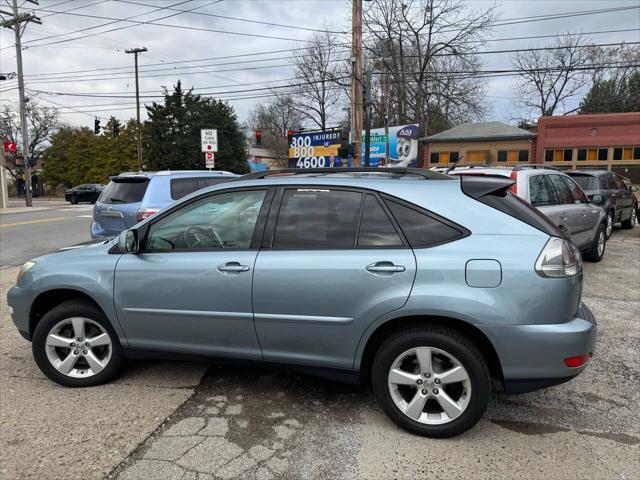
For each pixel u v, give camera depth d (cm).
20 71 3259
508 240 306
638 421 343
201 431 328
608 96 4959
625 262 912
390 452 304
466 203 320
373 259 316
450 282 303
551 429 332
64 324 396
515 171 716
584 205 843
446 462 294
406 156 3194
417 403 318
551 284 297
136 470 285
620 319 568
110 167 5597
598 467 288
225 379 412
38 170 7031
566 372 299
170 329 368
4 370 433
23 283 402
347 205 338
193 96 5006
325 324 327
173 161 4834
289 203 351
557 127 3003
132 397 379
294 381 407
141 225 384
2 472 283
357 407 362
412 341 313
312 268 326
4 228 1619
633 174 2872
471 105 3922
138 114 4494
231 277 344
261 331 344
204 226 370
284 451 305
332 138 2870
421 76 3912
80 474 281
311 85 5178
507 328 296
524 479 277
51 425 336
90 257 393
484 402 307
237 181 372
